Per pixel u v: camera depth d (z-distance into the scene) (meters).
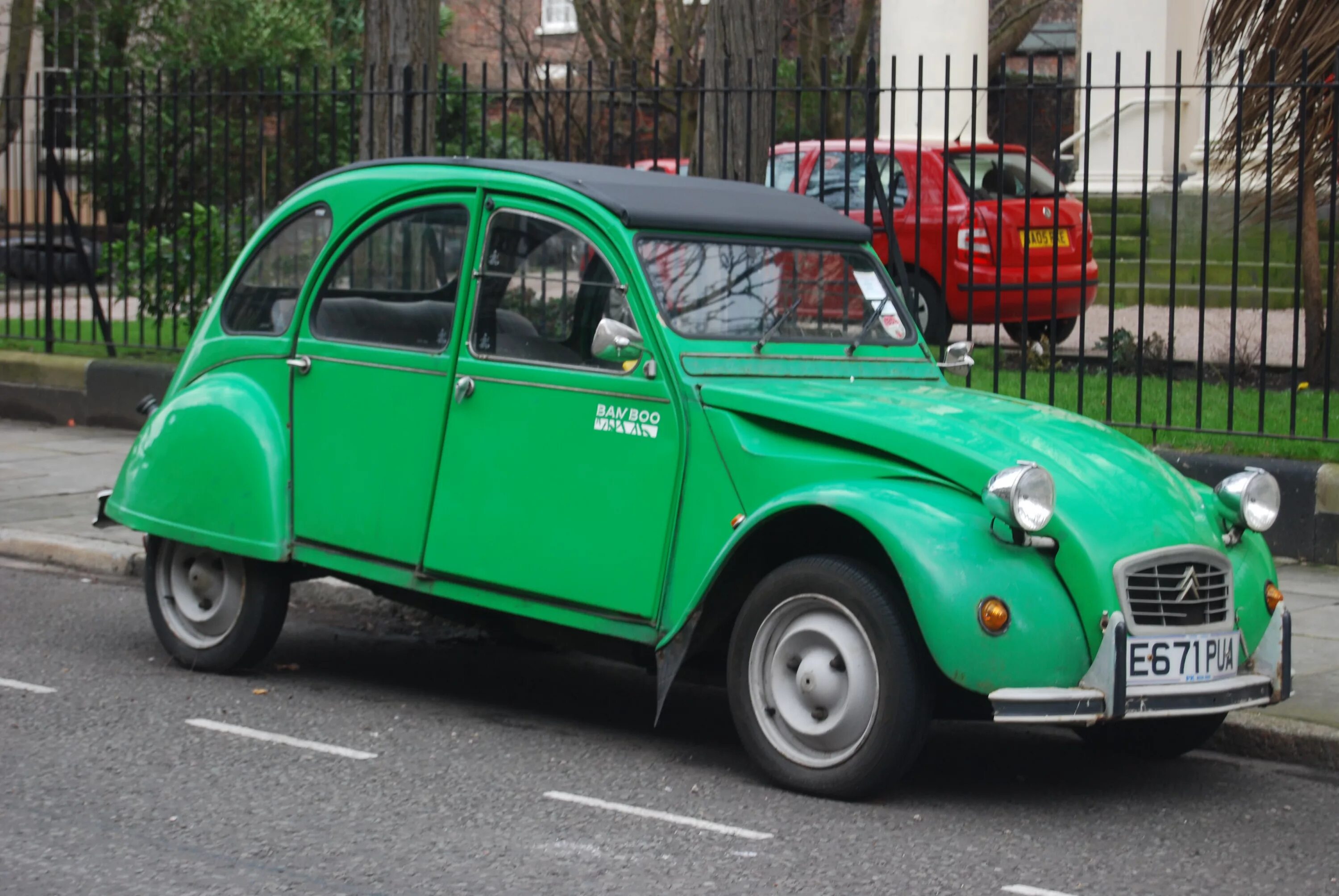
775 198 6.78
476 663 7.79
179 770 5.77
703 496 5.71
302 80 26.45
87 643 7.84
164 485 7.12
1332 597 8.44
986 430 5.62
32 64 28.36
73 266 21.91
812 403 5.69
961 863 4.95
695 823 5.27
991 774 6.03
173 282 15.00
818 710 5.51
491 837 5.09
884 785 5.39
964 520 5.28
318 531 6.68
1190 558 5.47
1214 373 13.43
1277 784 6.00
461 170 6.52
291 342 6.86
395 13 12.53
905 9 18.27
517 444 6.14
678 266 6.07
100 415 14.11
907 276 10.44
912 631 5.31
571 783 5.72
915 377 6.57
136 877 4.66
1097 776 6.07
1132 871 4.95
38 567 9.77
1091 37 20.31
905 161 14.53
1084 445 5.75
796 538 5.87
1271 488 5.81
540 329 6.17
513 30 35.25
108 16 26.44
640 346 5.88
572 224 6.14
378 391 6.54
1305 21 10.98
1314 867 5.04
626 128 27.03
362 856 4.88
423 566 6.35
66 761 5.85
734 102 10.98
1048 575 5.30
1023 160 15.11
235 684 7.09
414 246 6.57
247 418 6.89
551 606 6.05
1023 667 5.16
